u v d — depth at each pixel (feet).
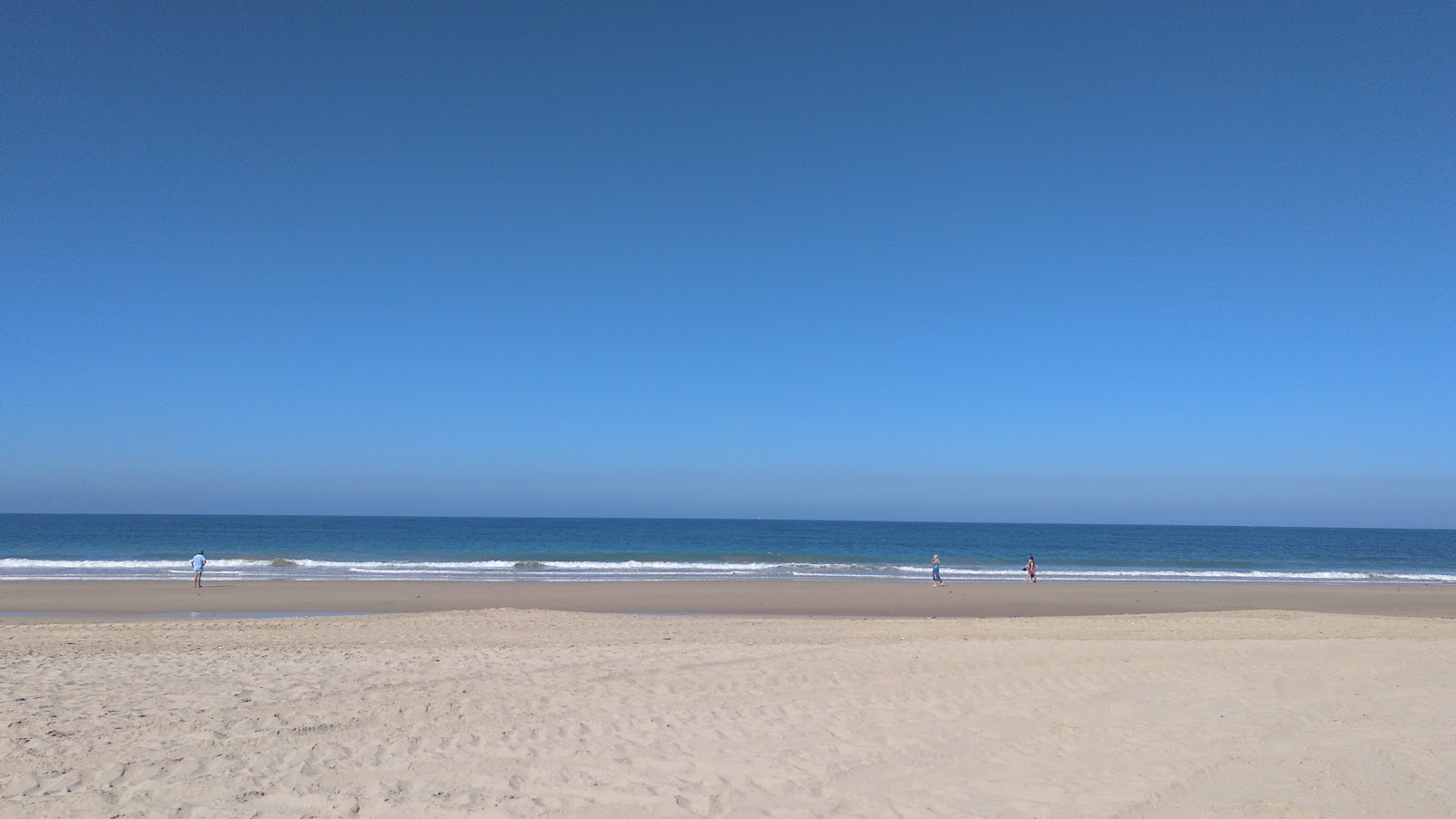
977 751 19.90
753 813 15.99
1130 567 151.74
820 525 467.52
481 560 144.97
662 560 151.23
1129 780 17.72
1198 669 28.76
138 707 23.30
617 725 21.99
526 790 17.17
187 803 16.28
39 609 68.74
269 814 15.78
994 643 35.91
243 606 71.92
